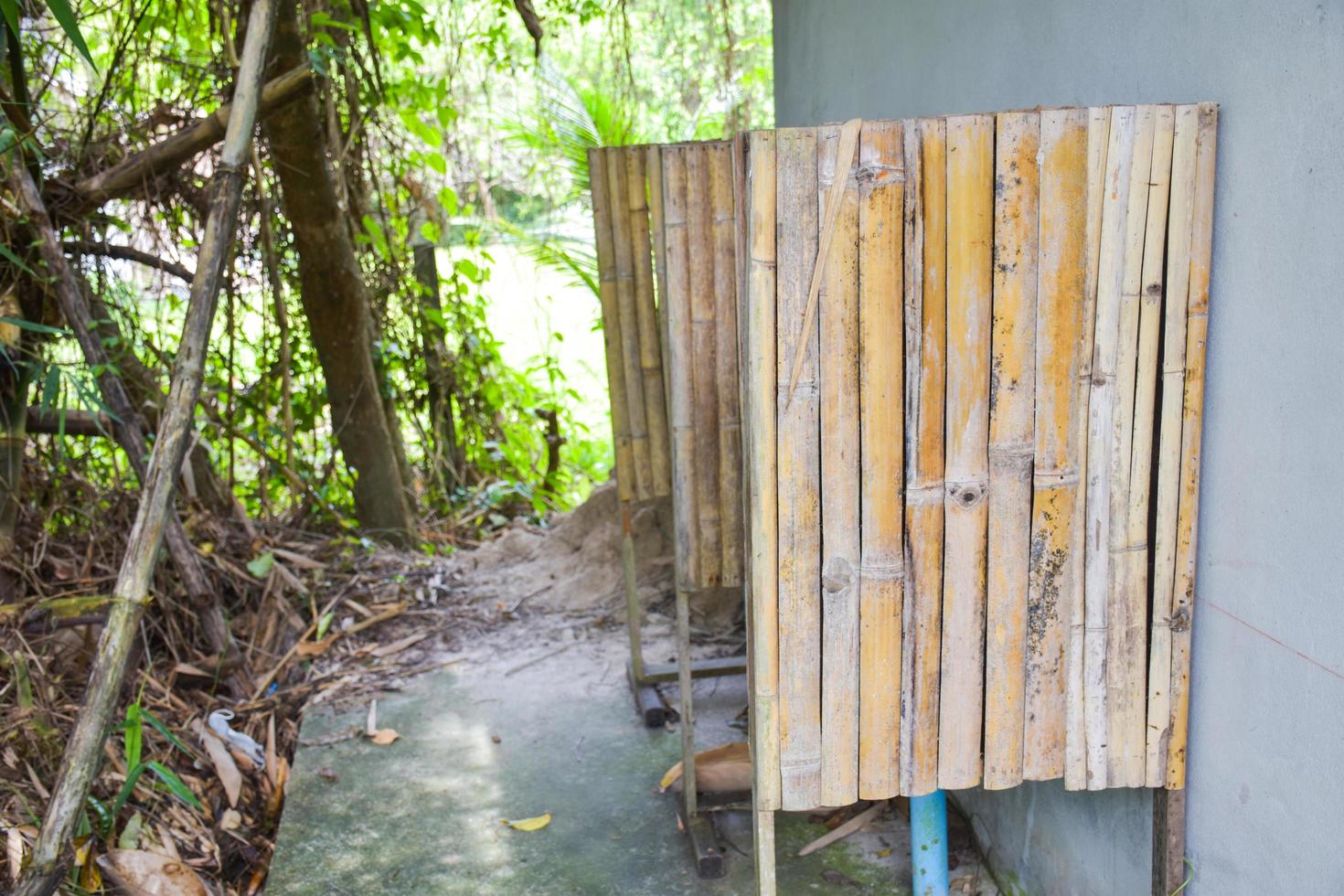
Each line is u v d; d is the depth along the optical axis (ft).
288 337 15.53
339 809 9.82
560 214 21.61
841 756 5.65
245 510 15.83
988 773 5.78
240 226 14.80
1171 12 5.58
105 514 12.41
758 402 5.26
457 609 14.43
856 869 8.61
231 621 12.73
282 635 12.88
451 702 11.92
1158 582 5.71
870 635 5.54
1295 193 4.84
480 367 18.51
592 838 9.26
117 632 7.01
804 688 5.56
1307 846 5.05
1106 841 6.74
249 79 7.98
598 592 14.55
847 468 5.37
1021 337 5.36
